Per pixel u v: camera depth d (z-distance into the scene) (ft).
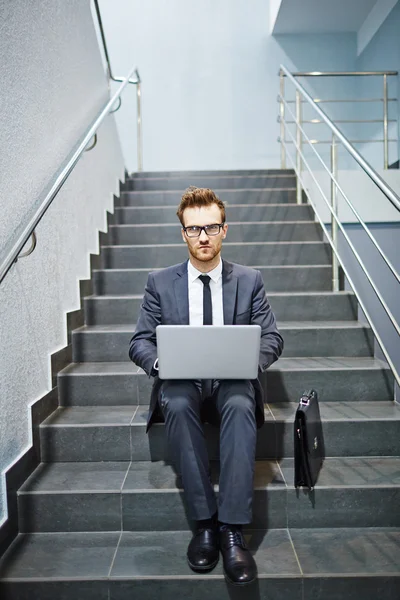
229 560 4.55
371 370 6.89
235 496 4.73
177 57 16.74
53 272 7.01
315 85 16.76
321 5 14.94
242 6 16.70
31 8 6.25
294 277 9.32
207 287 5.66
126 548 5.09
